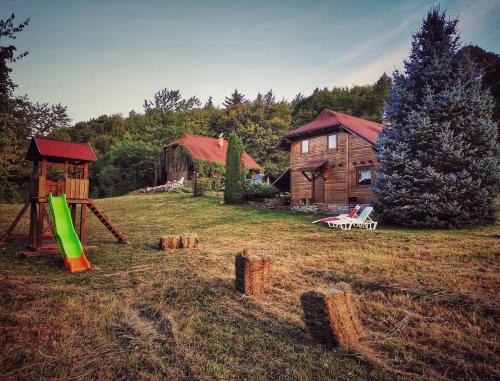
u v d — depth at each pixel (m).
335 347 4.67
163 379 3.97
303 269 8.91
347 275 8.02
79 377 4.03
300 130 27.27
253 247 12.36
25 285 7.78
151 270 9.23
